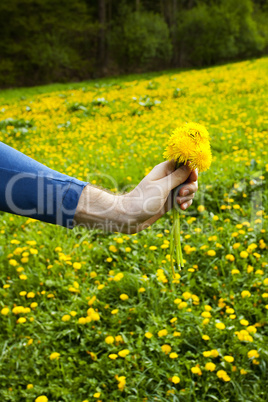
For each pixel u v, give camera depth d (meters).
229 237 3.17
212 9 27.88
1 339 2.37
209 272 2.78
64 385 2.04
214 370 2.04
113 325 2.35
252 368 2.04
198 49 27.69
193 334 2.21
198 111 8.74
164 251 3.09
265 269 2.77
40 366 2.18
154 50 27.58
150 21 28.06
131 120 8.65
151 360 2.09
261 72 15.16
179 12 32.19
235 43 27.81
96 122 8.80
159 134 6.85
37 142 7.35
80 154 5.96
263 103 8.71
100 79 25.23
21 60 27.36
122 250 3.08
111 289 2.69
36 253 3.04
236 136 6.03
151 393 1.96
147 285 2.63
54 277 2.89
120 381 1.91
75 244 3.36
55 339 2.30
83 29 28.36
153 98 11.70
